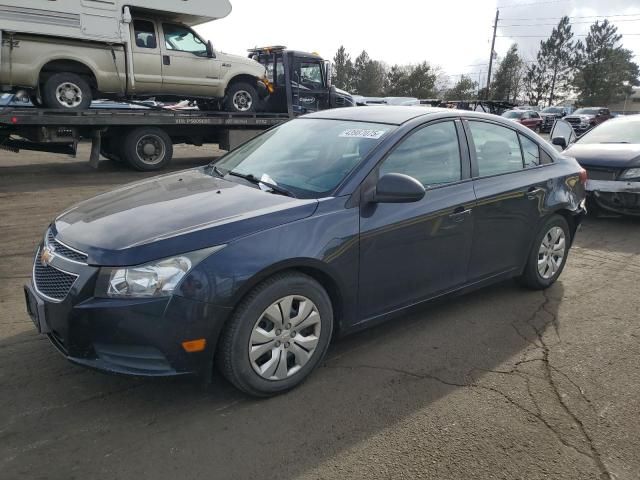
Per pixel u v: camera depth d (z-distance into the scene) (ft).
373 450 8.50
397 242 11.13
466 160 12.89
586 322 13.50
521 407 9.75
